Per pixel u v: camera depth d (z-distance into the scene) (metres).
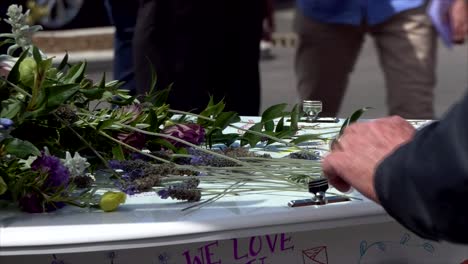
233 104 3.56
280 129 2.02
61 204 1.56
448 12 3.88
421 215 1.15
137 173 1.71
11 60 1.66
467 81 8.64
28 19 1.80
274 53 10.16
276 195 1.64
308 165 1.75
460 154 1.09
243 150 1.87
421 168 1.13
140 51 3.46
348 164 1.28
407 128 1.31
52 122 1.69
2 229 1.44
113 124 1.76
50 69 1.68
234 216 1.50
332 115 3.99
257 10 3.50
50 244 1.42
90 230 1.44
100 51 9.43
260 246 1.62
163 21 3.41
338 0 3.84
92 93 1.73
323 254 1.66
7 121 1.48
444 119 1.13
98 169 1.79
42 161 1.54
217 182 1.70
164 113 1.91
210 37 3.42
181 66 3.44
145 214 1.53
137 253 1.57
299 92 4.04
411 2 3.76
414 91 3.83
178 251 1.58
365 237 1.68
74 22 9.62
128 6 3.90
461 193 1.10
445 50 10.11
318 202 1.57
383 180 1.20
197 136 1.86
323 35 3.88
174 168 1.72
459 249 1.73
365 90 8.24
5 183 1.51
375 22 3.81
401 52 3.82
